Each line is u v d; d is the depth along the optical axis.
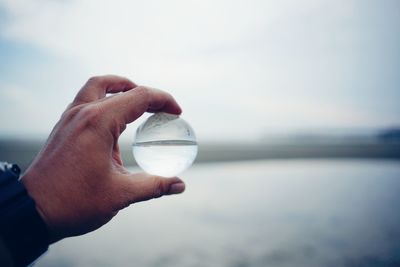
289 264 0.78
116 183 0.24
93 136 0.23
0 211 0.19
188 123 0.33
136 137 0.31
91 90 0.29
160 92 0.29
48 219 0.22
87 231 0.24
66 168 0.23
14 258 0.19
